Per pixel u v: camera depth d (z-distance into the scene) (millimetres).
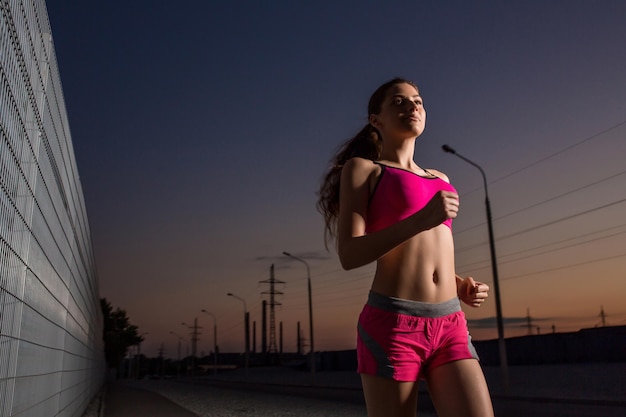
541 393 19422
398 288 2213
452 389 2137
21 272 3611
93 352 19375
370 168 2330
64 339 7375
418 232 1965
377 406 2186
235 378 62875
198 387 38688
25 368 3939
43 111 4410
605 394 17906
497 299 20047
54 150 5363
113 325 81062
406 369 2152
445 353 2191
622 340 30047
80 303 10586
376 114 2531
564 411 13555
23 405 3908
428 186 2324
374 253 2041
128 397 23172
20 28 3205
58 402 6684
